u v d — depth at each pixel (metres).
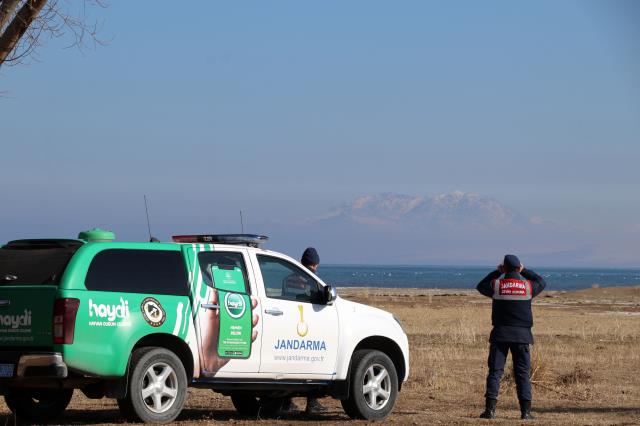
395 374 20.47
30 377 16.45
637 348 42.38
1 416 19.44
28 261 17.22
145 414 17.12
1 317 16.91
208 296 18.11
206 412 21.52
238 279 18.69
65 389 19.42
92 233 17.75
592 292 130.38
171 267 17.81
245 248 18.97
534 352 36.84
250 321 18.58
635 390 28.23
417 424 19.33
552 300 111.94
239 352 18.41
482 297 122.69
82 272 16.70
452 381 29.44
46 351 16.44
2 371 16.77
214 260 18.45
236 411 21.98
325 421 19.70
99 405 22.55
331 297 19.69
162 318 17.42
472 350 40.03
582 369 33.16
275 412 21.53
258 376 18.67
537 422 20.05
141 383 17.11
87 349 16.50
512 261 21.11
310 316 19.45
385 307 84.62
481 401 25.25
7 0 17.52
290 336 19.09
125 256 17.28
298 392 20.00
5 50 17.67
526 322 20.91
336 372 19.75
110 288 16.95
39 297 16.58
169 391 17.47
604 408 24.12
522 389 20.91
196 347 17.88
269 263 19.34
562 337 48.16
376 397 20.23
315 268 21.12
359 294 130.38
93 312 16.62
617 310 86.56
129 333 16.97
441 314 71.44
